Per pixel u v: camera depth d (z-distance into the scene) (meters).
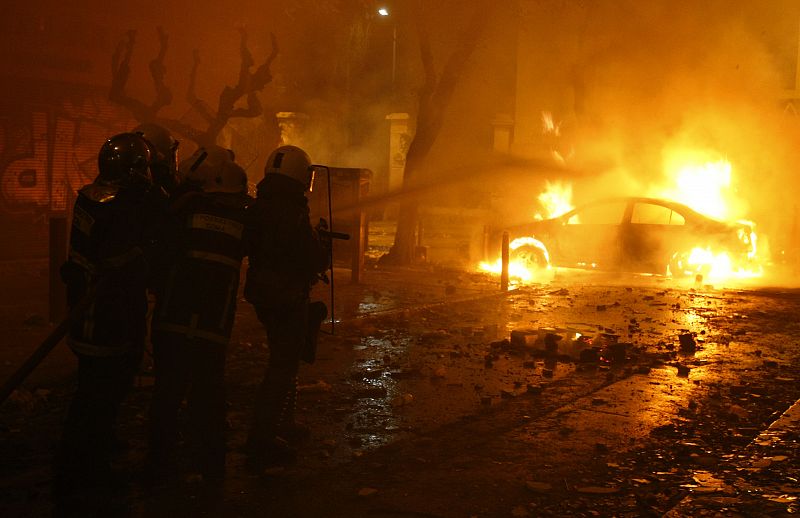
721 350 8.91
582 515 4.32
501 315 11.09
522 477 4.89
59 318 9.15
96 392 4.54
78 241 4.57
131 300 4.55
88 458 4.53
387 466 5.03
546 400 6.69
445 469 5.02
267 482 4.72
